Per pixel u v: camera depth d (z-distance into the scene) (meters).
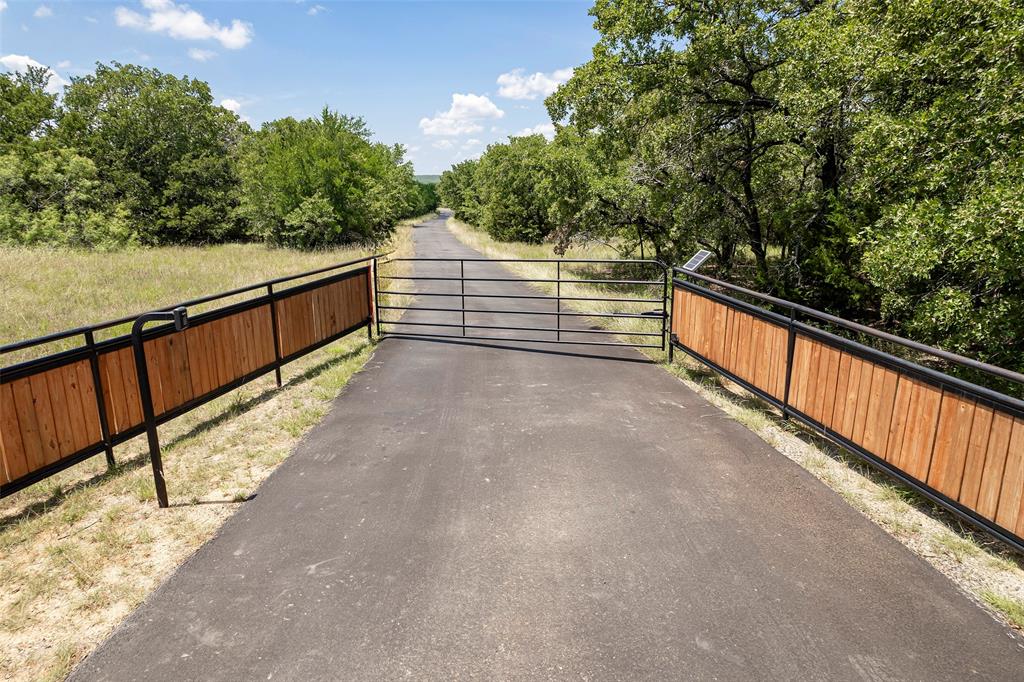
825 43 9.95
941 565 3.29
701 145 13.91
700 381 7.21
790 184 13.45
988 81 7.29
